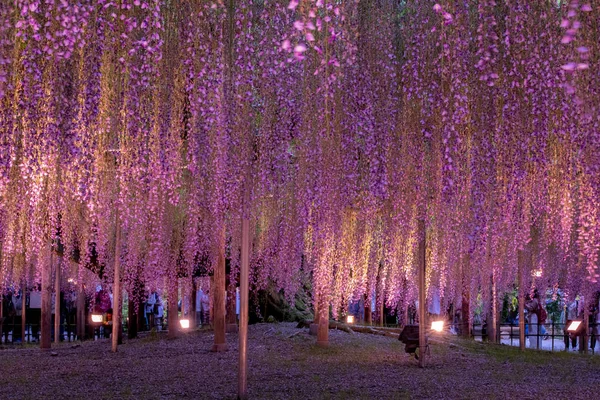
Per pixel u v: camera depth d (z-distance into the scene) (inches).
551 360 506.0
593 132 238.7
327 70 251.1
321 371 416.2
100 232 407.2
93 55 234.8
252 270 514.9
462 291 519.8
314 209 316.5
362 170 323.9
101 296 768.3
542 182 272.5
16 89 226.4
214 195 295.1
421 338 446.9
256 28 278.7
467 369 438.0
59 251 526.6
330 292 395.2
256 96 299.7
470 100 269.9
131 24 229.0
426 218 333.7
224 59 264.5
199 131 268.2
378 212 362.0
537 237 512.1
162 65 256.4
